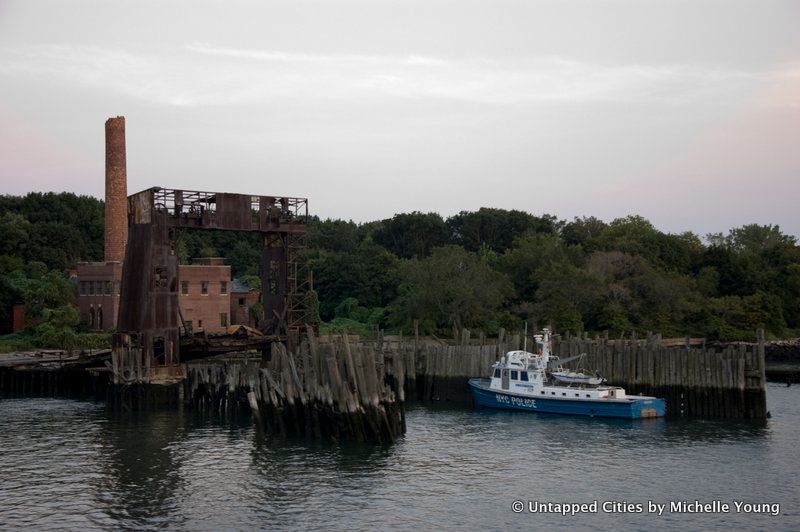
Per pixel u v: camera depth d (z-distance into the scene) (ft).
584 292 304.91
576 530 101.86
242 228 212.23
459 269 313.12
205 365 189.88
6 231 403.95
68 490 119.75
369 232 542.16
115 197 336.08
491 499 114.62
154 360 197.57
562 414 183.93
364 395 147.95
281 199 219.00
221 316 343.67
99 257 463.42
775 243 451.12
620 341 204.95
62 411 195.42
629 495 116.67
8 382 237.86
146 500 114.32
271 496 115.65
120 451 145.48
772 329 341.21
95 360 223.92
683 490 119.03
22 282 352.69
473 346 213.66
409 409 197.26
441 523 104.12
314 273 401.90
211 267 340.39
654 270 338.54
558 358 198.59
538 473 128.77
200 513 108.37
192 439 156.15
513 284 349.82
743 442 150.71
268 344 212.84
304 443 149.59
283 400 154.40
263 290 225.97
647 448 146.51
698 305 328.08
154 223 197.88
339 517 106.32
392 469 130.82
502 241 478.59
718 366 176.86
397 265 395.34
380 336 221.25
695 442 151.23
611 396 181.06
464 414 188.03
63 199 502.38
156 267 197.67
